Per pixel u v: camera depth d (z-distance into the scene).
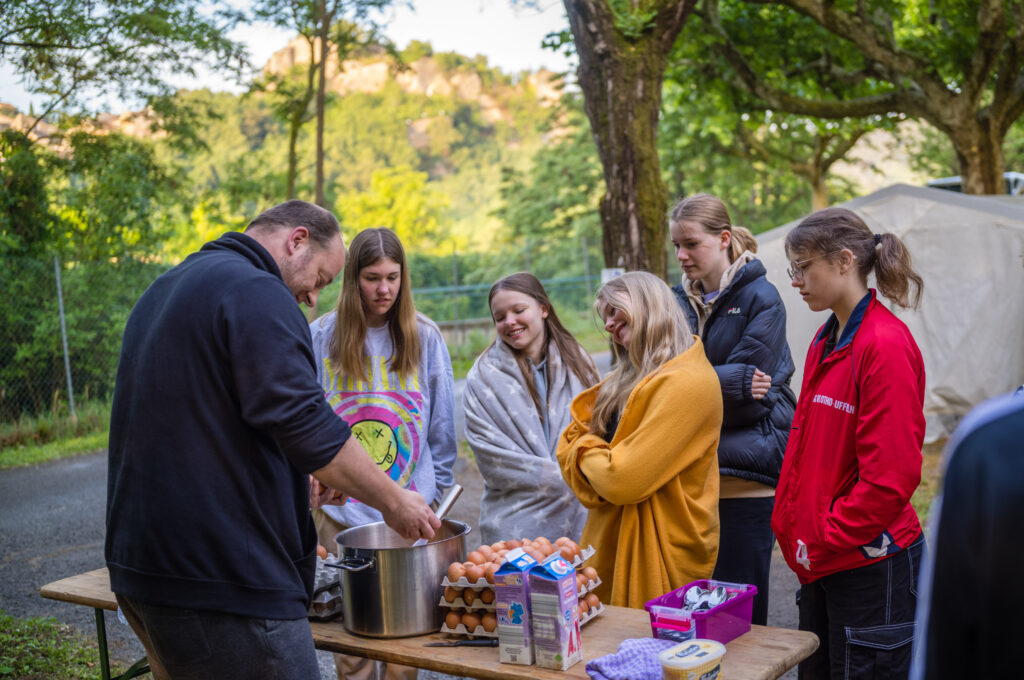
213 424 1.96
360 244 3.05
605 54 6.73
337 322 3.10
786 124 20.72
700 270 3.19
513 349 3.22
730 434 2.98
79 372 12.45
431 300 24.17
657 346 2.59
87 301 12.70
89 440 11.26
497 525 3.09
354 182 118.62
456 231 98.31
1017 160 33.53
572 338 3.28
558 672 1.95
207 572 1.94
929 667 0.73
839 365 2.28
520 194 40.38
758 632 2.12
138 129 14.91
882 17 12.44
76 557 6.13
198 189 19.97
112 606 2.54
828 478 2.27
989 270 7.92
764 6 13.39
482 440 3.13
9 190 12.98
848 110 12.83
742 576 2.94
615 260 6.86
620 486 2.47
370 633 2.20
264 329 1.94
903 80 12.69
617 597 2.56
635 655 1.93
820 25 12.62
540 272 37.91
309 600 2.12
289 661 1.99
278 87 16.31
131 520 1.99
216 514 1.94
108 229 13.81
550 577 1.97
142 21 12.22
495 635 2.13
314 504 2.58
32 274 12.16
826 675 2.42
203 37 12.97
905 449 2.11
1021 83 12.34
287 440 1.93
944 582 0.71
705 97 14.93
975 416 0.75
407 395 3.13
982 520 0.68
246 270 2.04
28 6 11.41
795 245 2.33
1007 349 7.90
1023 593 0.66
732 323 3.12
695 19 12.23
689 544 2.54
